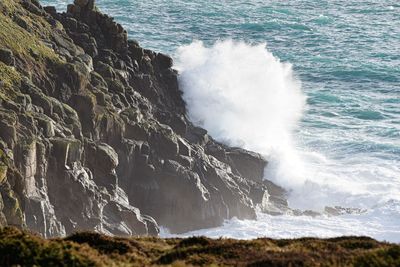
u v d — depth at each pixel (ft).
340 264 233.14
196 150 644.69
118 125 606.14
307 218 629.10
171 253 265.54
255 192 638.94
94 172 565.12
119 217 549.54
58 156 531.50
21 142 508.94
